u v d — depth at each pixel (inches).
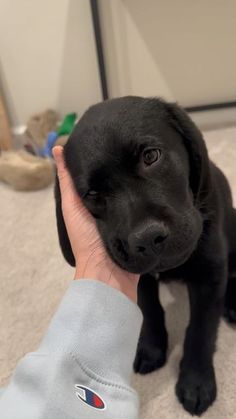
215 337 15.7
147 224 11.1
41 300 19.7
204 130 30.6
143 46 30.2
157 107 12.9
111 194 12.1
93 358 8.2
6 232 24.1
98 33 28.2
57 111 32.2
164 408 15.1
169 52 30.3
